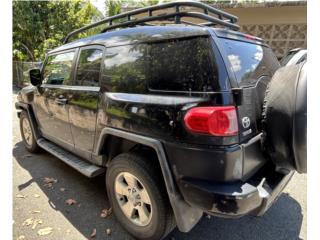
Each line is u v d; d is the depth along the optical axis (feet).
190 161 5.52
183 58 5.78
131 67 6.87
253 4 25.68
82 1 42.50
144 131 6.31
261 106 6.41
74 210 8.55
